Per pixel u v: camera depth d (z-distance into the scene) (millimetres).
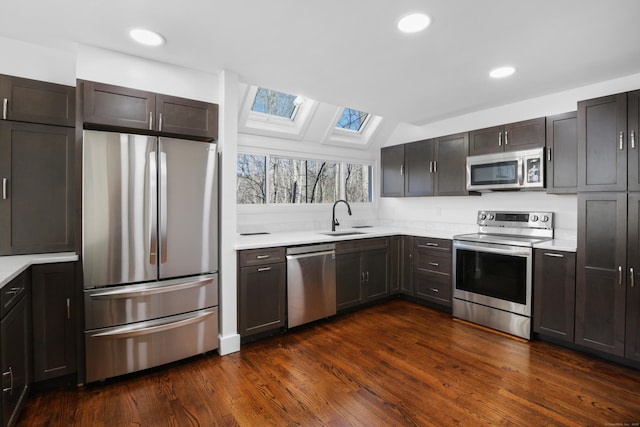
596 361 2438
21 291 1802
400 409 1885
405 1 1656
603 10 1720
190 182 2410
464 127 3812
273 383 2156
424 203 4312
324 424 1761
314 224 4152
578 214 2547
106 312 2131
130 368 2197
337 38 2039
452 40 2061
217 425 1752
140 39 2055
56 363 2043
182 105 2441
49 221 2242
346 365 2395
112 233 2133
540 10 1726
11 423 1639
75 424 1747
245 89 3162
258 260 2768
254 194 3721
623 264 2328
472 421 1775
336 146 4336
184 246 2396
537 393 2031
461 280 3309
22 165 2162
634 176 2279
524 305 2834
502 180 3197
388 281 3867
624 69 2514
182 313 2400
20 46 2244
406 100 3279
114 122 2188
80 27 1919
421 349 2654
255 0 1649
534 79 2723
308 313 3096
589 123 2488
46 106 2223
